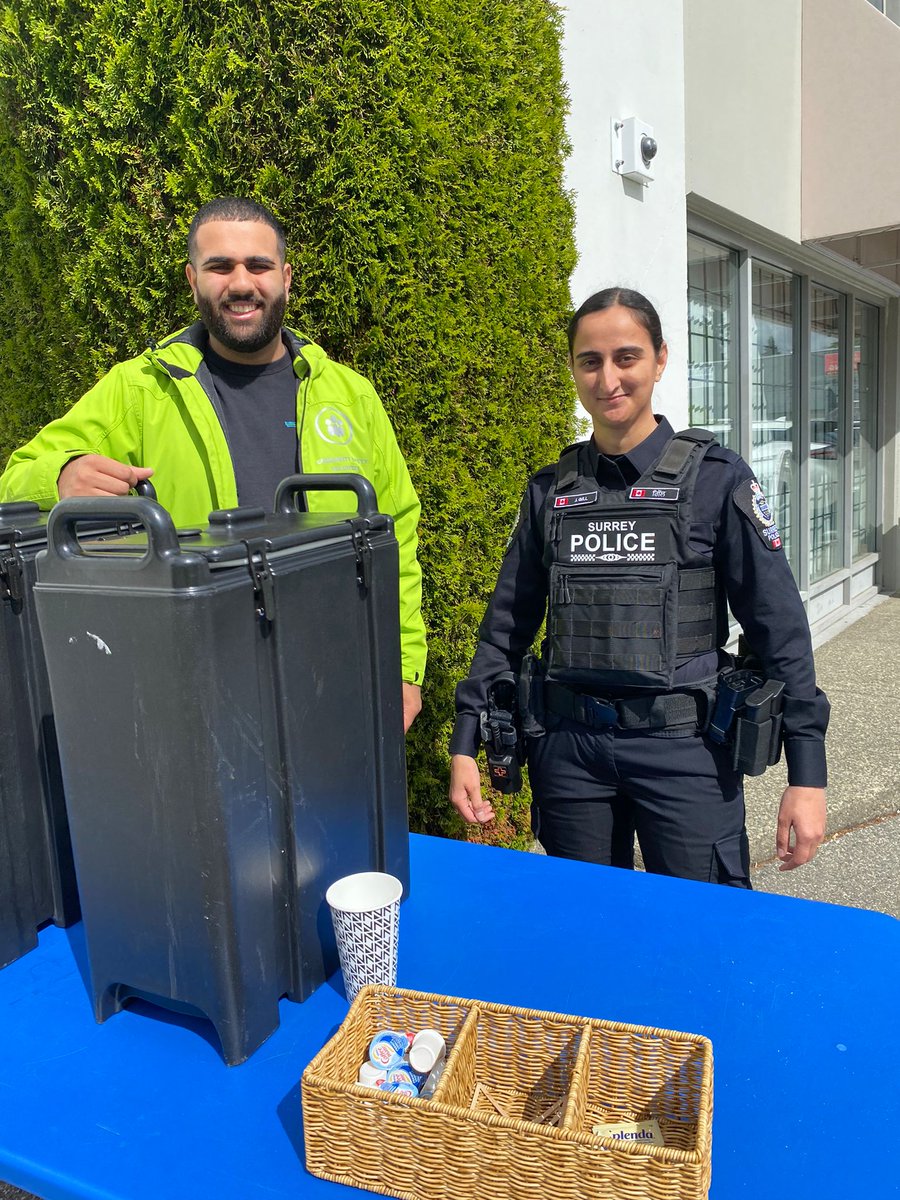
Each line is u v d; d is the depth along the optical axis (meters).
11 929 1.25
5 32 2.65
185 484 1.95
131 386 1.94
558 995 1.14
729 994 1.13
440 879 1.47
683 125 4.38
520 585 1.91
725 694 1.65
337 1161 0.87
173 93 2.41
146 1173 0.89
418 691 2.14
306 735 1.11
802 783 1.66
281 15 2.26
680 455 1.68
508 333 2.89
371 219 2.39
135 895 1.04
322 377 2.06
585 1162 0.79
